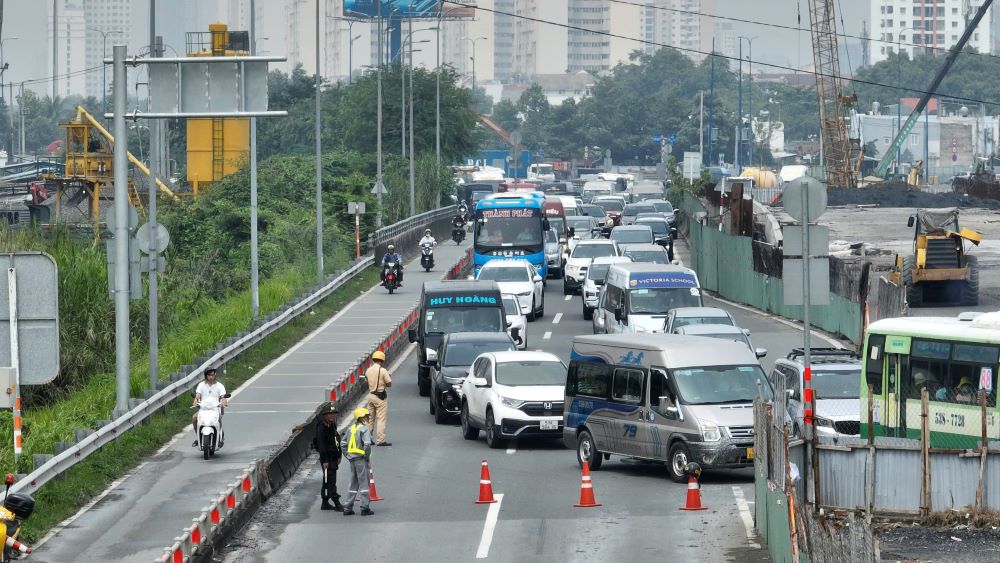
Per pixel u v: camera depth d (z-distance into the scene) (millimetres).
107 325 76000
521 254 117062
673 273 84500
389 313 108438
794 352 58188
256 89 51969
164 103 52125
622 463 55812
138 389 66062
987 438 46875
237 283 114375
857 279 87750
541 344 89625
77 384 71625
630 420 51875
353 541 41656
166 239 64875
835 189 199000
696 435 48938
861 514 41938
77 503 45594
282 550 40656
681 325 75750
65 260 78312
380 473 53375
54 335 28719
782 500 35812
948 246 104438
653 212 178750
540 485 50281
